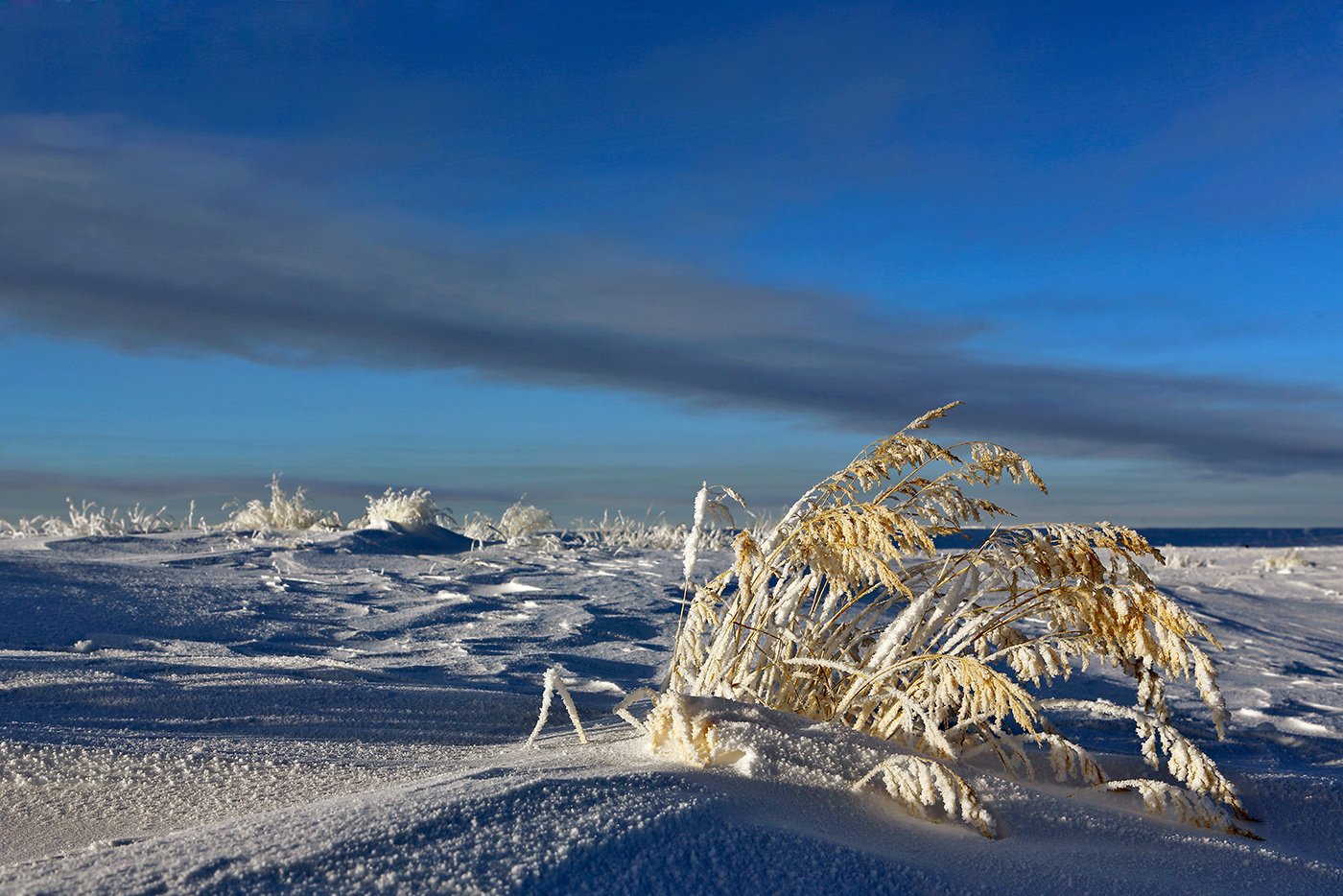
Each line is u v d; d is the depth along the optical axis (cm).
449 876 151
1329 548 2248
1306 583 1270
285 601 699
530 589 812
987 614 296
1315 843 261
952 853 206
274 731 320
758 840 182
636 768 228
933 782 227
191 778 247
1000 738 299
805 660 290
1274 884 216
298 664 464
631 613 727
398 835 163
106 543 991
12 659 410
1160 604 269
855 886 175
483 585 848
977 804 224
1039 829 229
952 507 296
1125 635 272
